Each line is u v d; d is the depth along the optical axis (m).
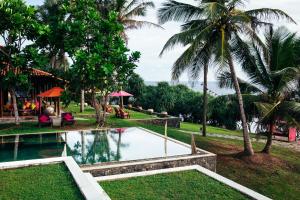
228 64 16.59
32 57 18.44
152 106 41.81
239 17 14.81
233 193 8.49
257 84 17.92
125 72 19.92
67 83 21.28
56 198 7.06
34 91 23.52
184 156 13.06
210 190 8.70
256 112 17.52
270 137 18.16
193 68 18.45
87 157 13.68
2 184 7.77
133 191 8.58
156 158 12.70
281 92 16.25
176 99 42.47
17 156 13.81
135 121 26.31
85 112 29.03
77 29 18.84
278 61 17.34
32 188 7.57
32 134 17.53
